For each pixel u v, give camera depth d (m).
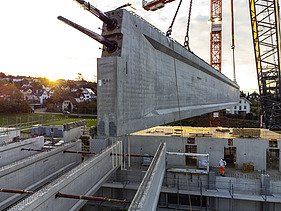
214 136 25.42
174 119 19.81
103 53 12.66
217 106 36.69
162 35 17.38
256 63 33.91
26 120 58.78
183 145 24.30
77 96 109.19
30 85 135.88
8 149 18.52
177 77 20.78
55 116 67.12
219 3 54.81
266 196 19.25
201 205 20.41
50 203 9.20
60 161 17.84
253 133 26.70
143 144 24.55
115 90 11.51
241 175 21.92
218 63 55.75
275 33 31.25
